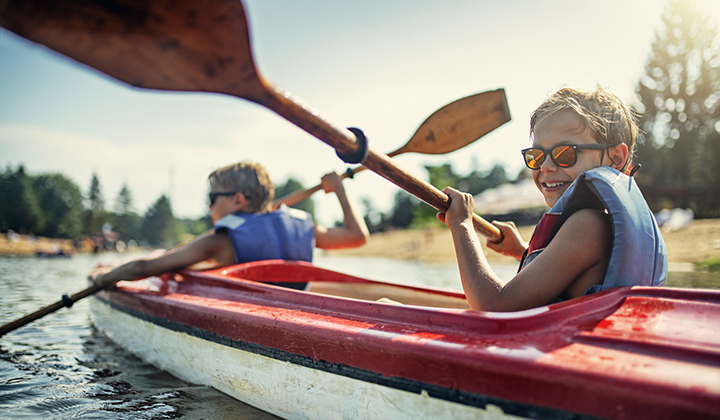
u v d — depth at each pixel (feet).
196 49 3.12
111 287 8.56
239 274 7.43
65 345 8.48
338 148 3.92
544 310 3.45
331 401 4.24
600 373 2.69
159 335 6.89
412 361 3.59
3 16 2.55
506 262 40.24
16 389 6.08
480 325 3.59
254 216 8.20
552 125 4.46
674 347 2.81
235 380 5.40
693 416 2.38
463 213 4.46
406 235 102.17
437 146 8.84
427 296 7.86
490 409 3.14
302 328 4.51
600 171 3.92
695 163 113.60
